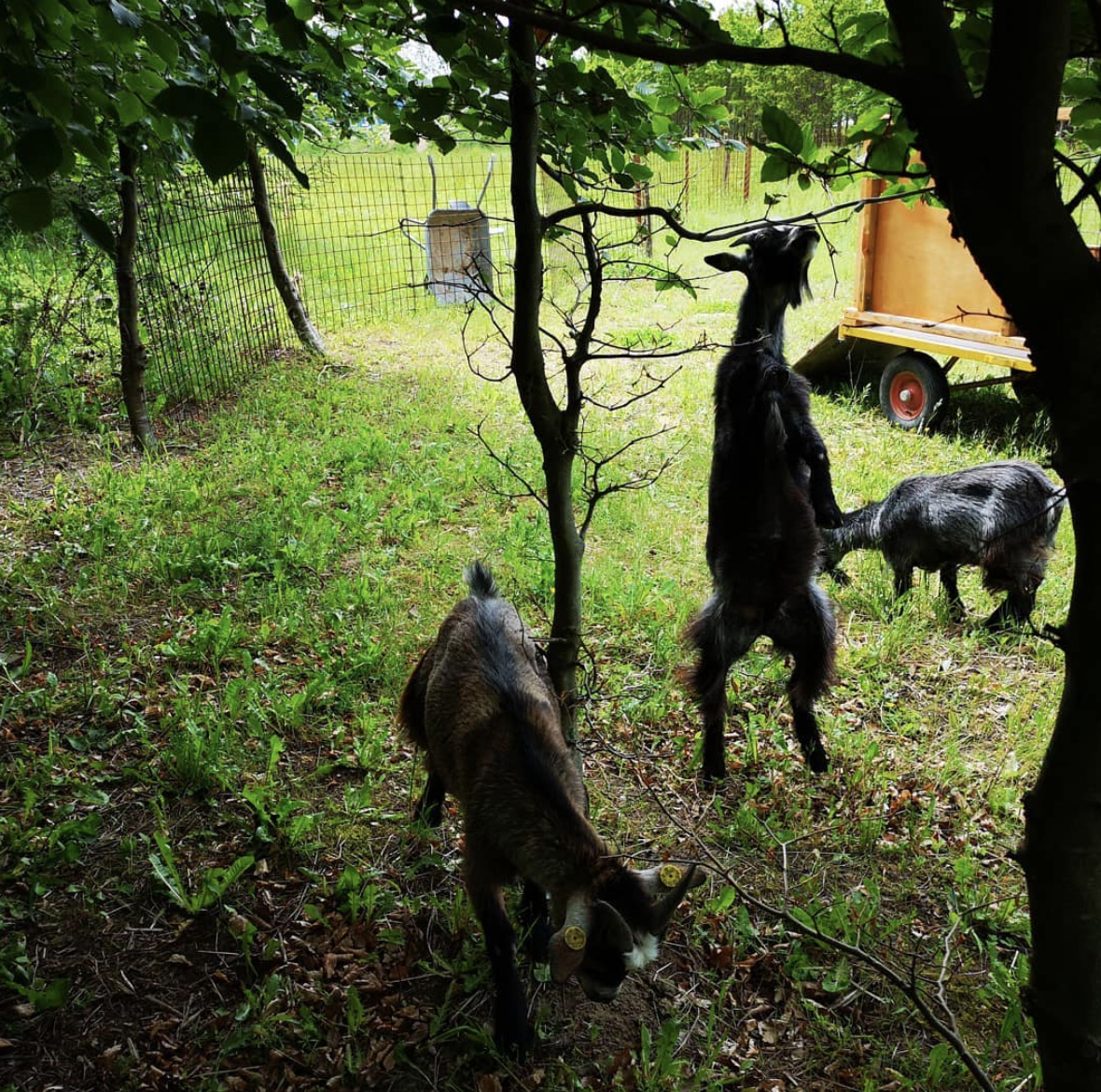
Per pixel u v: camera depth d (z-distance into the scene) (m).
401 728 4.54
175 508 7.48
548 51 3.38
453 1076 3.37
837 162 2.41
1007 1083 3.41
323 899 4.10
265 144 2.35
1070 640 1.67
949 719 5.59
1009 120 1.49
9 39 2.15
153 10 2.78
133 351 8.41
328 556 6.90
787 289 4.75
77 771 4.68
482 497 8.05
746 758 5.20
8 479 7.91
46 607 5.96
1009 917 4.13
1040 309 1.58
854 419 10.19
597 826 4.63
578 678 5.57
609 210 3.23
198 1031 3.48
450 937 3.95
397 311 13.90
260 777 4.73
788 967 3.84
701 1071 3.39
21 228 2.11
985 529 6.19
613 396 10.54
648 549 7.29
